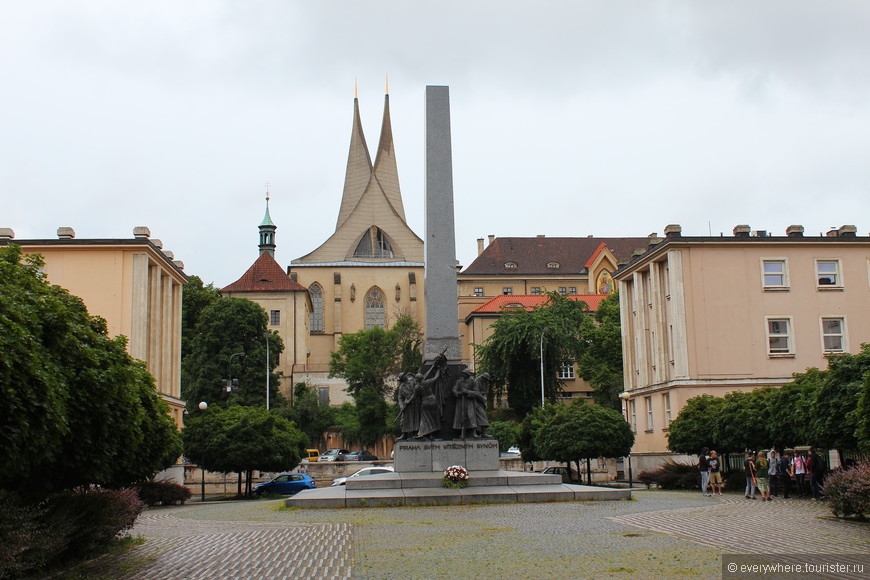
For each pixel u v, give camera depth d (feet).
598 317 309.42
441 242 102.58
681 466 136.87
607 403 265.34
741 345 160.35
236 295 349.20
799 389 106.52
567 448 149.28
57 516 47.83
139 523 81.10
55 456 46.93
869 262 165.17
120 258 154.40
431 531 62.23
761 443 119.96
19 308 44.60
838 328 163.32
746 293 161.89
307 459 250.98
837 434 88.84
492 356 256.93
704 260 161.99
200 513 95.91
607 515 72.13
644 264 178.29
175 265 180.86
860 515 66.18
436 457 95.91
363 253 406.41
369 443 281.74
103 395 49.78
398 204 443.73
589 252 410.72
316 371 337.72
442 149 104.78
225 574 45.73
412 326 327.67
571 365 292.61
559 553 49.78
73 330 49.57
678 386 157.99
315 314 386.73
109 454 51.03
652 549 50.19
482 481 90.74
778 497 103.24
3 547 40.65
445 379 98.84
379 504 84.79
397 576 43.57
